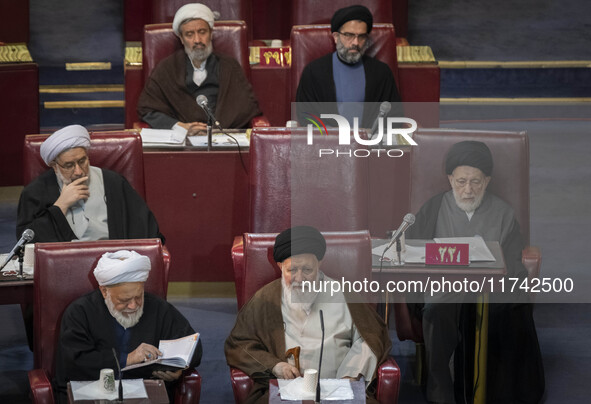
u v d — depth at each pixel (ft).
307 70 71.41
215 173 62.54
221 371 53.88
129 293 43.70
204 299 63.36
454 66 105.60
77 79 98.99
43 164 55.11
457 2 106.32
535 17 106.63
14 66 78.07
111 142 55.88
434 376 49.06
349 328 44.11
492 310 48.75
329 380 41.68
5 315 60.90
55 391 43.32
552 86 106.01
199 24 71.97
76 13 99.30
